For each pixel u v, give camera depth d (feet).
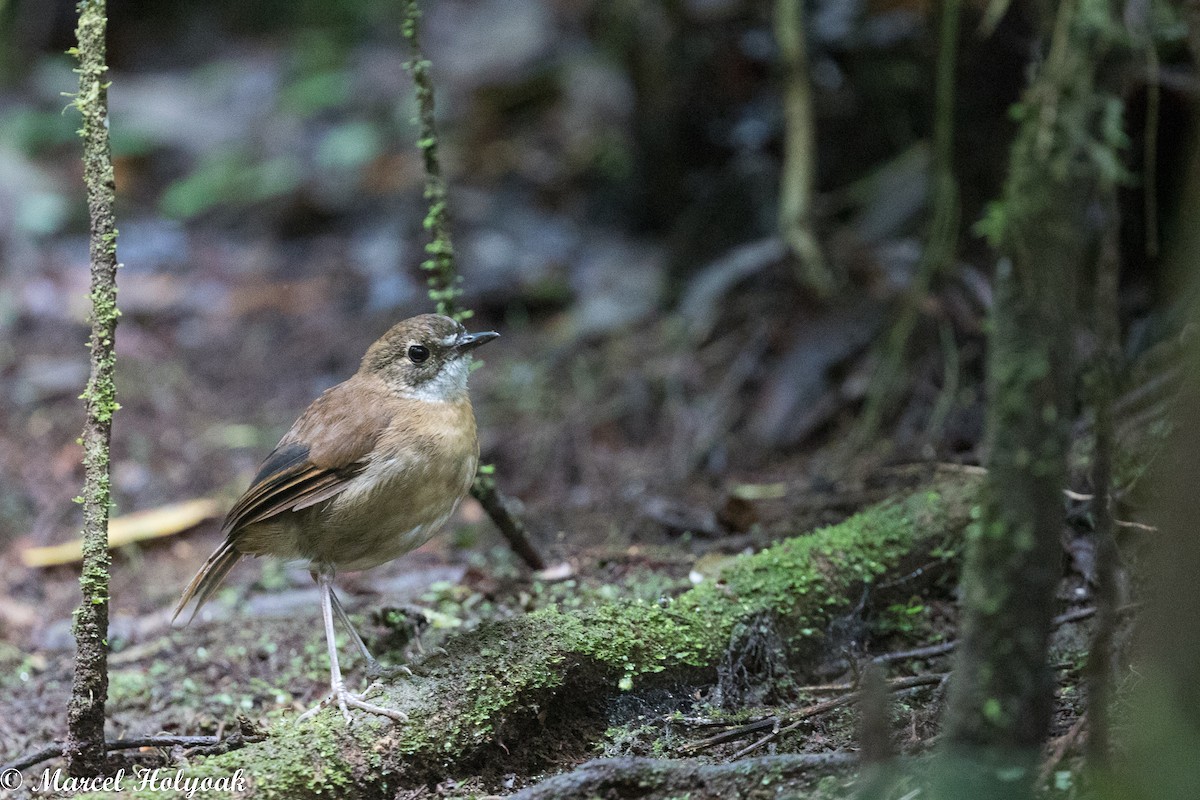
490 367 48.24
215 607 34.94
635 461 40.93
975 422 34.76
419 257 56.44
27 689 30.96
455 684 23.58
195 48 82.38
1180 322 30.01
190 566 38.78
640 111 50.80
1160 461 24.17
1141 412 29.25
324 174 65.00
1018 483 17.10
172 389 50.47
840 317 41.14
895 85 44.09
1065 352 17.21
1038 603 17.19
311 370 51.24
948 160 34.71
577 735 24.30
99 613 22.38
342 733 22.53
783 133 48.21
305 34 78.79
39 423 48.14
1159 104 31.35
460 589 32.01
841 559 27.73
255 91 74.49
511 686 23.59
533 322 51.55
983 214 35.99
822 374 40.04
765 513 34.32
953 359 35.88
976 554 17.69
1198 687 15.85
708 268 47.09
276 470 25.91
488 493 29.91
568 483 40.55
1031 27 33.86
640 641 24.97
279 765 21.68
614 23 52.90
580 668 24.38
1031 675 17.26
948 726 18.01
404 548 26.76
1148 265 33.06
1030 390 17.10
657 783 20.76
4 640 34.09
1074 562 27.78
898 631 27.66
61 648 33.53
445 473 26.13
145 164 69.77
